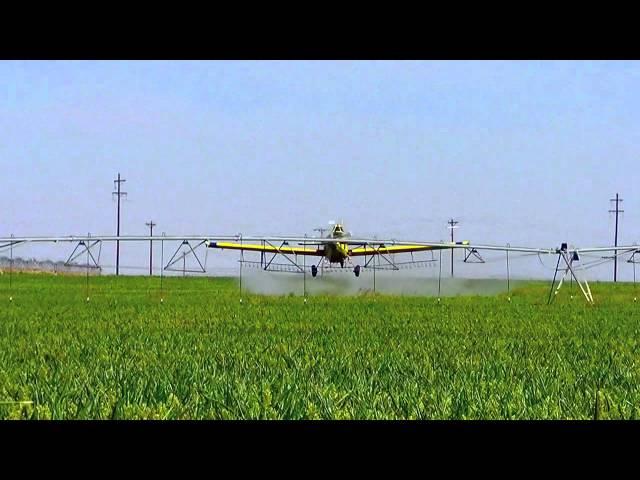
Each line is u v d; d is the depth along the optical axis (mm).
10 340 34312
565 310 59094
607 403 17312
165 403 16953
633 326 45031
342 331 40312
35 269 105812
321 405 16781
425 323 45844
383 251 86625
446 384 20250
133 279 108938
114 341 33781
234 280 107500
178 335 37031
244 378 20734
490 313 54969
